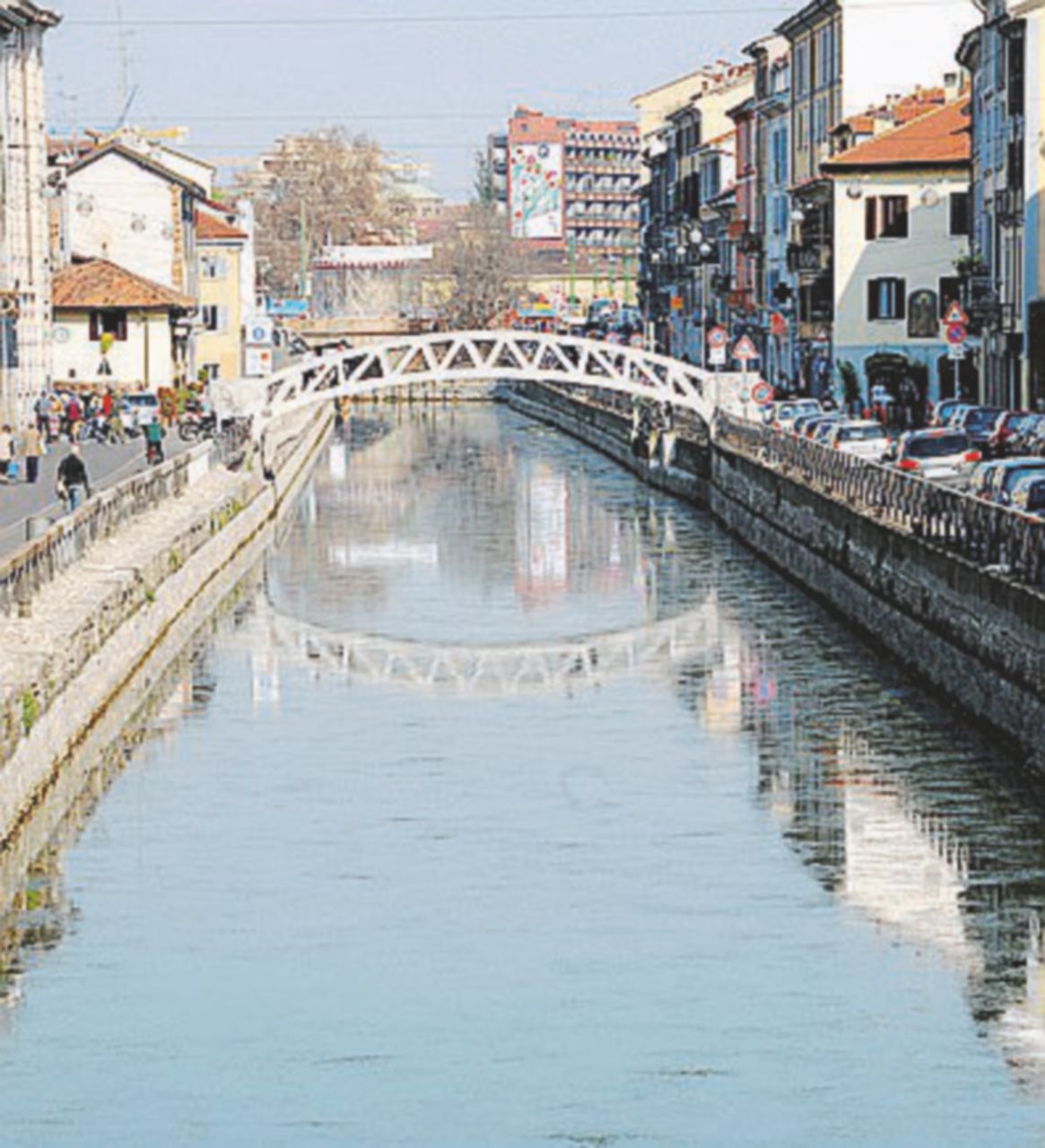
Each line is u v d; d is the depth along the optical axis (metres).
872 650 71.94
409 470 150.50
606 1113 34.47
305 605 84.50
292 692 66.25
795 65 180.75
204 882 46.34
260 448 120.12
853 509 76.88
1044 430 88.19
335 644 75.25
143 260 162.50
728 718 61.69
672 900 44.84
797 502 88.06
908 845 48.28
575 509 121.69
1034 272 116.62
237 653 73.25
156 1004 39.34
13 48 126.75
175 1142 33.66
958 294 146.38
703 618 80.19
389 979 40.38
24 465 102.44
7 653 53.38
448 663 71.62
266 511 114.06
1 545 71.56
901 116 154.75
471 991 39.75
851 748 57.12
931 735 58.31
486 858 47.94
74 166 161.50
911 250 147.88
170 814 51.50
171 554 76.69
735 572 93.06
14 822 48.25
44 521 70.31
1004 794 52.03
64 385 144.00
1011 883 45.47
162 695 65.75
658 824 50.53
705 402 123.50
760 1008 38.69
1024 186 117.12
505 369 124.25
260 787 54.22
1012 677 54.53
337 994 39.72
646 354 123.75
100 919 43.84
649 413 141.50
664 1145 33.34
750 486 101.38
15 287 122.44
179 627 77.75
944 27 165.00
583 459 158.00
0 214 120.25
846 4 164.88
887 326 148.38
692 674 68.69
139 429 128.75
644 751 57.94
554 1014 38.56
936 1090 35.22
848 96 165.62
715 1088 35.34
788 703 63.25
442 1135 33.75
